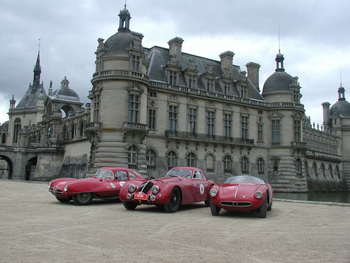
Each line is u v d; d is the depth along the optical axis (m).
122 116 47.12
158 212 17.41
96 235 11.09
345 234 12.05
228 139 59.06
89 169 48.69
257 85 70.31
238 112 61.69
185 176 20.02
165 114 53.41
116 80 47.62
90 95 53.09
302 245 10.27
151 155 51.62
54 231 11.58
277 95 65.62
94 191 19.70
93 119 50.38
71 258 8.41
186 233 11.78
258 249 9.71
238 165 60.38
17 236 10.71
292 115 64.75
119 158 46.16
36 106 113.00
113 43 49.75
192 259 8.55
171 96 54.38
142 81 48.69
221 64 65.31
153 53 57.50
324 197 66.69
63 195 19.39
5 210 16.36
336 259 8.76
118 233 11.51
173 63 55.66
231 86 62.22
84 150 61.84
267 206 17.70
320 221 15.08
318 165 85.25
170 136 52.66
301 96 67.88
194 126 56.50
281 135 64.25
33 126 98.69
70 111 85.81
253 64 70.81
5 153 80.31
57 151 71.38
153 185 17.33
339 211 19.12
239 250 9.55
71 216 15.09
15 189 30.69
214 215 16.56
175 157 53.72
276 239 11.08
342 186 94.75
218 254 9.08
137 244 9.98
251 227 13.29
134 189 17.67
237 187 16.62
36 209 17.08
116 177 20.97
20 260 8.17
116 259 8.40
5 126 128.25
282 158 63.59
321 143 91.25
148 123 51.69
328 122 103.88
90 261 8.20
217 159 58.00
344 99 107.00
